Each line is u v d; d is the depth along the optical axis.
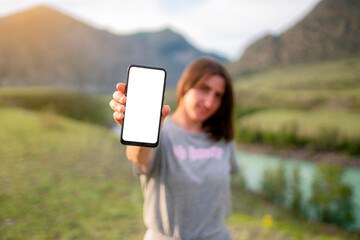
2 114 14.90
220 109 1.71
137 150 1.24
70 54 144.25
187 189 1.43
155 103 1.13
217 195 1.53
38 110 25.83
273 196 10.05
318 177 9.23
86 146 11.45
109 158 10.52
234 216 6.60
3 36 130.00
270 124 34.69
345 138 24.33
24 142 9.92
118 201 6.41
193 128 1.69
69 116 28.00
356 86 54.81
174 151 1.47
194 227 1.43
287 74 86.12
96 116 30.03
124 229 4.89
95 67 147.88
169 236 1.43
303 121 34.25
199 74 1.65
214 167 1.54
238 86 82.88
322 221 8.54
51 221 4.75
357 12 106.75
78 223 4.85
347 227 8.18
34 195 5.69
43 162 8.17
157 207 1.45
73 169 8.18
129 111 1.11
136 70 1.11
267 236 4.99
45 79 120.62
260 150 26.91
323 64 88.69
